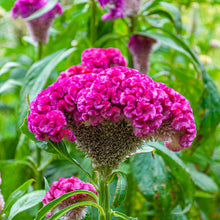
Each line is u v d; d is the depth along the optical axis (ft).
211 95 2.14
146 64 2.11
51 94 1.36
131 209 2.09
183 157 2.27
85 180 1.71
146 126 1.30
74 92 1.35
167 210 2.02
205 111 2.13
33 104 1.37
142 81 1.34
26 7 2.08
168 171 2.10
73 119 1.36
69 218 1.47
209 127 2.13
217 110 2.13
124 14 2.18
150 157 2.02
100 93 1.32
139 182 1.99
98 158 1.38
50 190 1.48
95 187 1.46
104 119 1.34
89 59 1.67
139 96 1.31
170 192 2.03
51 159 2.08
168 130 1.36
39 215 1.40
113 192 1.74
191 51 2.13
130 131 1.36
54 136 1.34
